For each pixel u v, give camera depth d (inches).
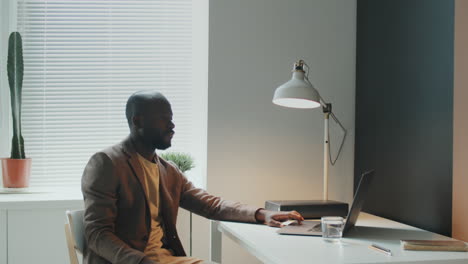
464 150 90.0
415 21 101.5
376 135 115.8
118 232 85.6
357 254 72.7
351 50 126.3
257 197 121.7
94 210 81.9
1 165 128.6
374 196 117.2
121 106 135.8
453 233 90.1
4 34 131.1
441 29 93.4
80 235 85.3
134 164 87.9
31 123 132.6
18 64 123.1
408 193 103.3
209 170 120.0
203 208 100.1
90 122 134.4
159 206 92.7
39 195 123.9
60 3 133.9
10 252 115.6
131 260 76.6
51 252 117.0
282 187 122.8
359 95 124.1
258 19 121.7
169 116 92.1
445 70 92.1
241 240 85.2
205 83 124.3
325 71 124.9
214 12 119.6
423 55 98.8
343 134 125.4
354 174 126.3
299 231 87.4
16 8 132.2
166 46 137.4
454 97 89.8
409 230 92.5
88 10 134.3
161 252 90.2
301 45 123.7
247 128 121.3
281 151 122.8
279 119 122.7
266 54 122.0
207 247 124.4
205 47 124.7
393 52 109.2
